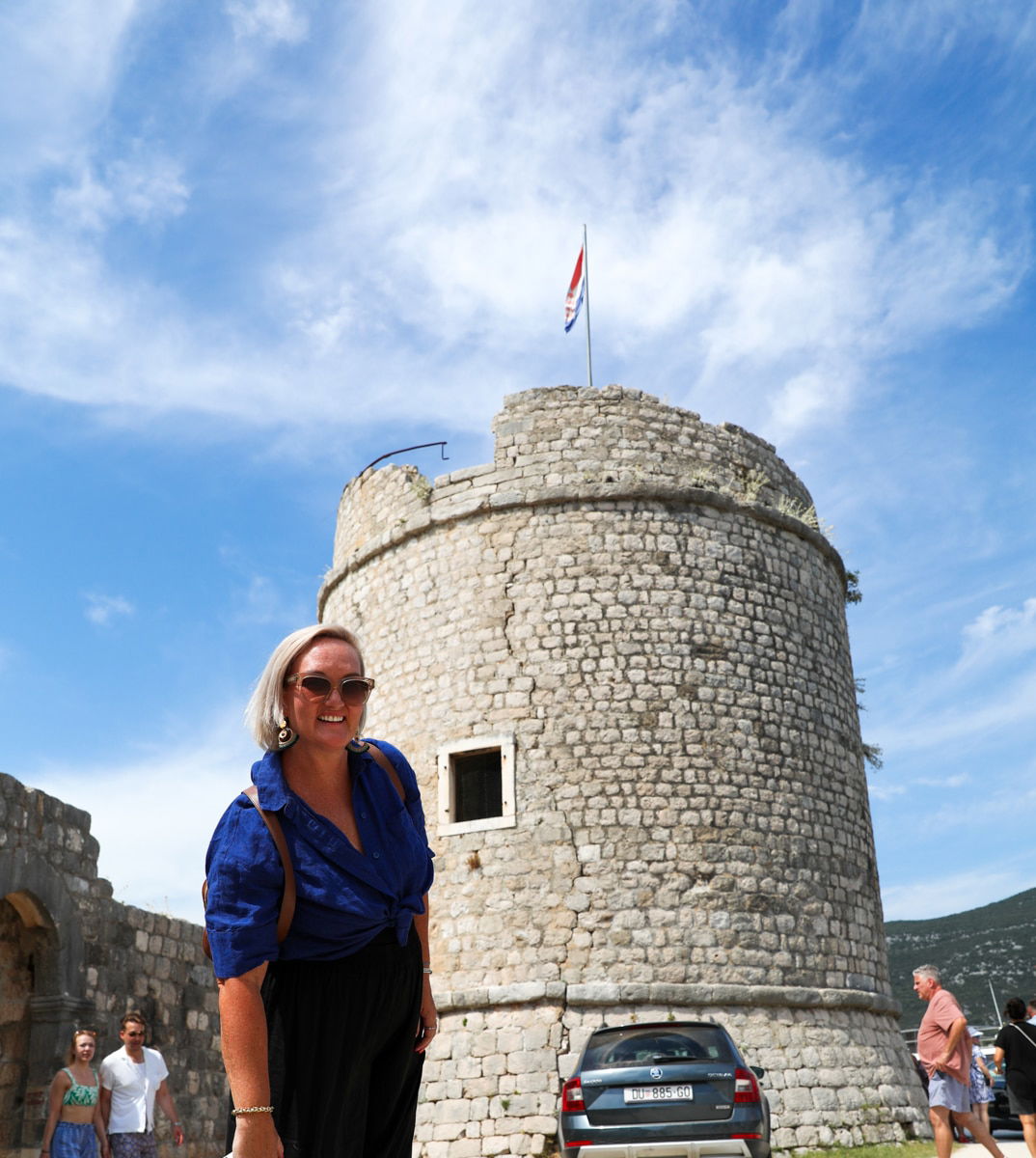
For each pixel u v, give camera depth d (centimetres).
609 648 1769
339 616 2111
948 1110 1088
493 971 1639
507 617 1812
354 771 354
